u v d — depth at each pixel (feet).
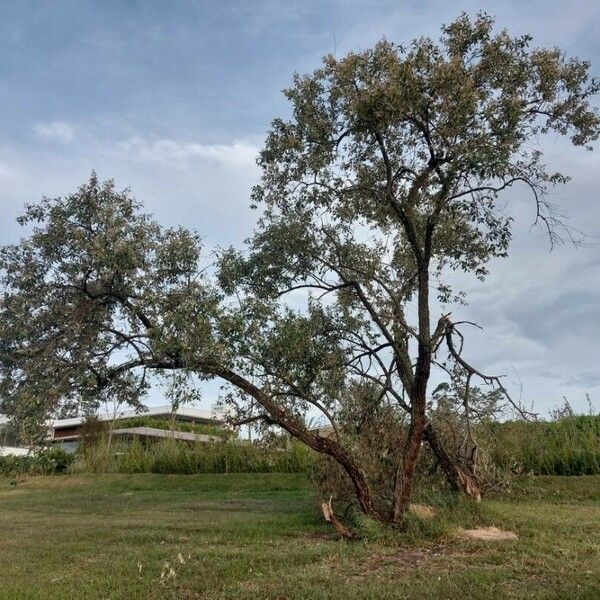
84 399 37.09
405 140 38.22
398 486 36.11
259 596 24.62
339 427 40.06
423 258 37.63
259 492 67.72
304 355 37.35
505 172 34.50
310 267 42.96
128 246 35.63
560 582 25.11
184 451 86.79
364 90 35.73
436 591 24.17
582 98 37.88
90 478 85.81
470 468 44.21
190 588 25.86
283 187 42.09
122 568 29.53
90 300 37.04
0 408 35.91
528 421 48.19
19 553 34.40
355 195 41.65
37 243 36.47
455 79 34.60
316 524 41.04
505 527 36.88
